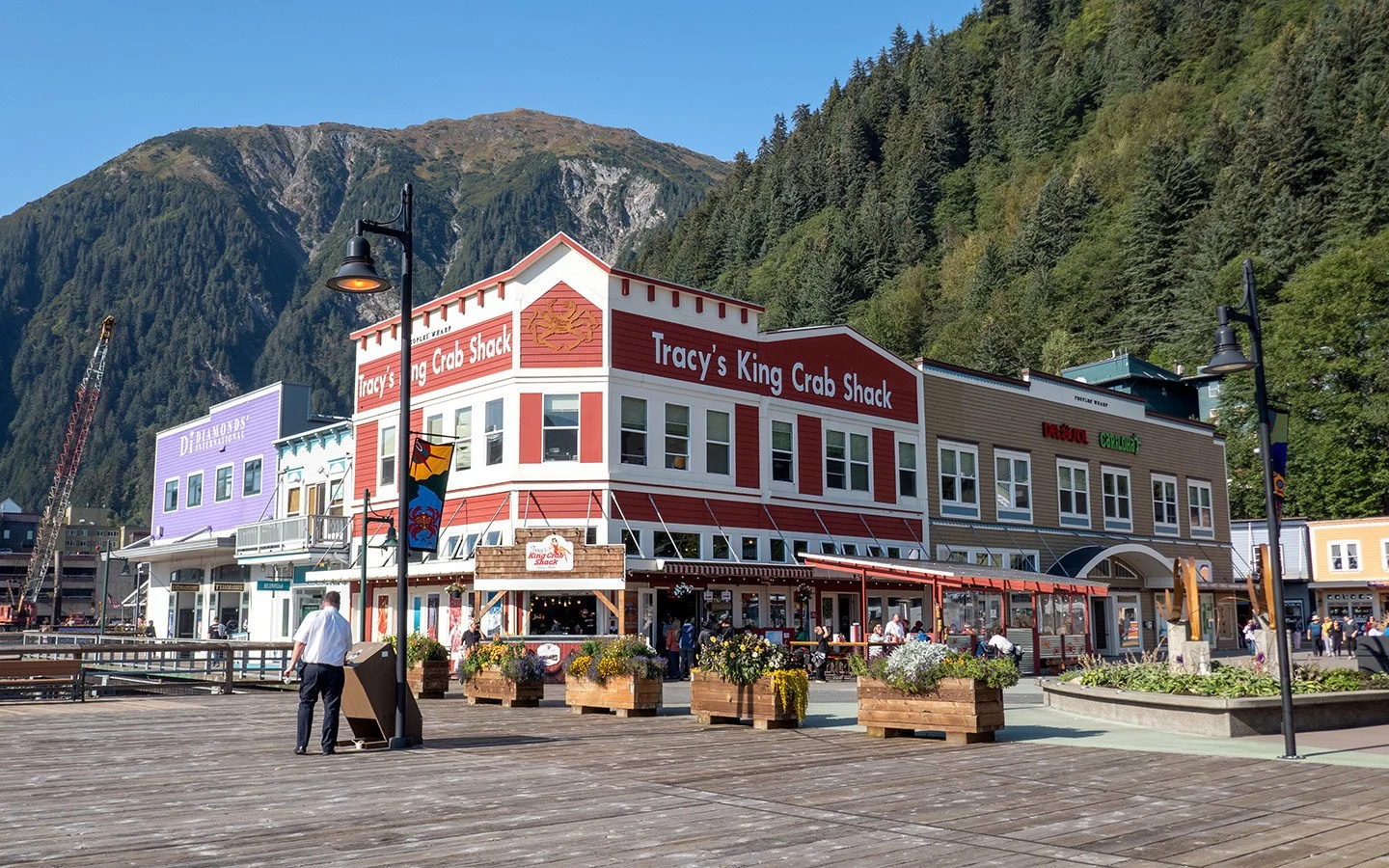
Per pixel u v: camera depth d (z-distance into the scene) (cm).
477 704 2069
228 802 945
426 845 772
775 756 1282
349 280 1427
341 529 3725
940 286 14750
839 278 15200
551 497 3053
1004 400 4281
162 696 2414
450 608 3186
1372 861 739
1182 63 16125
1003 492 4197
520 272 3188
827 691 2588
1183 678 1741
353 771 1146
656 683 1848
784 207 18975
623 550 2848
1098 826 862
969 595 3931
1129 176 13188
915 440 3931
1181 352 9269
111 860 718
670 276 19962
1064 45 18675
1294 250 9088
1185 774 1140
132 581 11275
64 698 2302
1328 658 4312
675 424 3241
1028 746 1393
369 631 3519
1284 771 1170
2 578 15450
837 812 912
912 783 1074
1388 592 6475
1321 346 7225
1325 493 7050
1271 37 15350
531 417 3097
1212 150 11819
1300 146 10188
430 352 3466
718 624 3069
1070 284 11675
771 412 3484
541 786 1044
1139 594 4681
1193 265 10144
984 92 18762
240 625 4584
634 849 764
